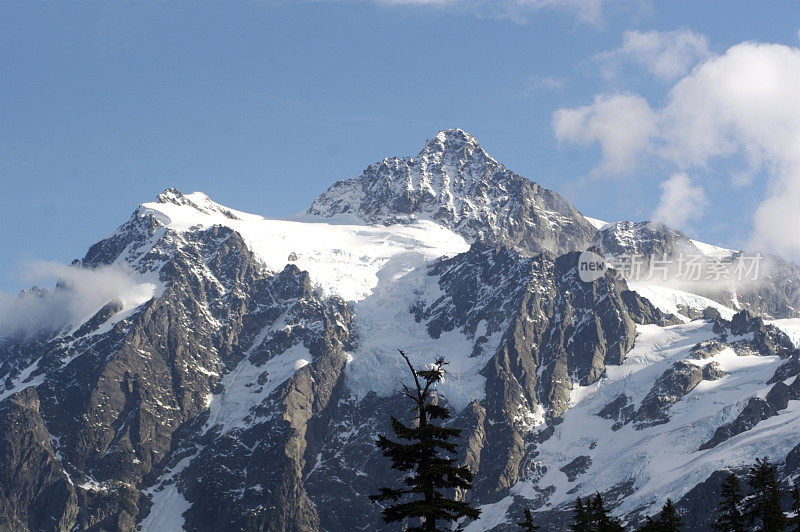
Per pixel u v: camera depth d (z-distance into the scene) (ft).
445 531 342.03
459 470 342.64
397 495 341.62
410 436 341.82
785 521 505.25
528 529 510.99
